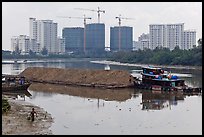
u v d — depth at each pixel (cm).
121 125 6488
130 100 9712
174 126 6394
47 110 8044
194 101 9481
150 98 10075
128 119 7031
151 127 6319
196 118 7112
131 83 12794
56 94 11050
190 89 11238
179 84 11819
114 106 8662
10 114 7281
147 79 12269
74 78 14112
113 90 12012
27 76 15625
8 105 7881
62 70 15000
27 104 8894
